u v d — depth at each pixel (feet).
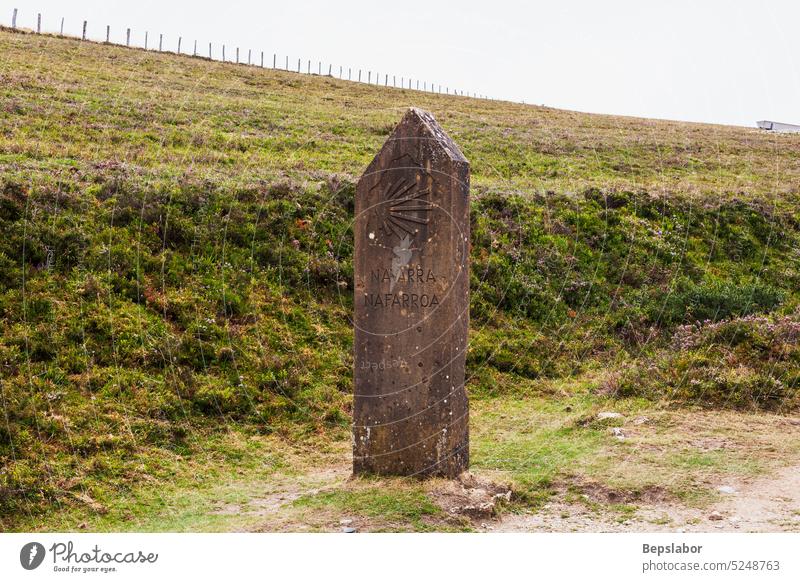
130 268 46.11
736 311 56.39
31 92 88.33
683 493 27.55
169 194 54.44
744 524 24.71
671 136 128.06
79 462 30.91
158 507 28.50
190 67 138.21
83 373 37.24
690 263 65.16
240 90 124.36
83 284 43.19
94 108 86.48
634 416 38.37
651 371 45.01
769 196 82.38
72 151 65.87
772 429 35.76
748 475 29.27
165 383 38.09
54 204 49.37
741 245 69.97
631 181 86.17
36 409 33.45
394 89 167.32
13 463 29.89
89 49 133.49
